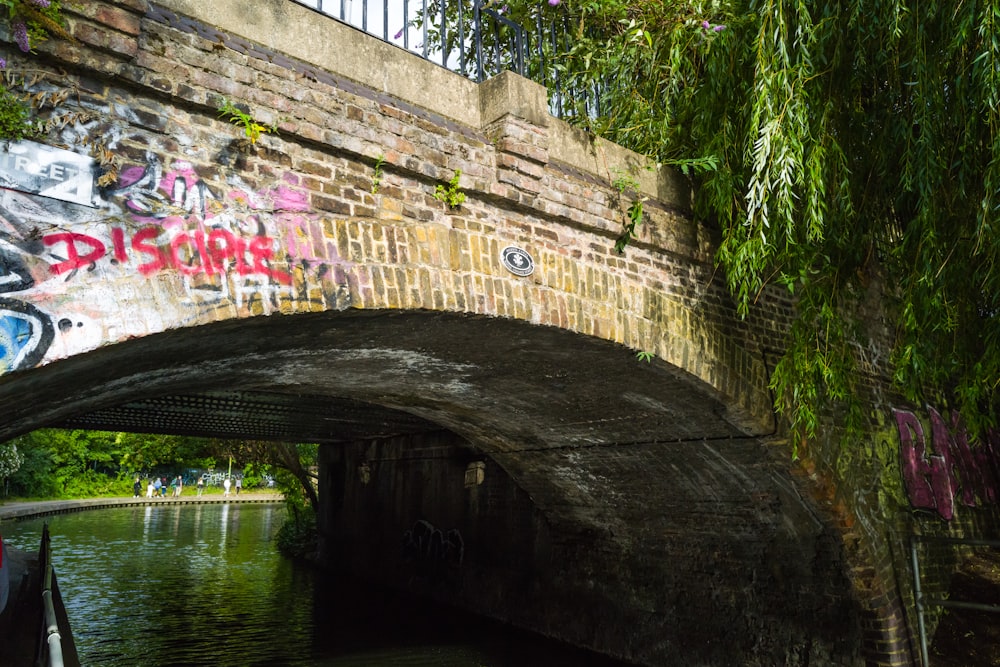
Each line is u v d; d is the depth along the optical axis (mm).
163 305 4180
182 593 15617
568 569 11875
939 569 9039
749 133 6418
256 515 39062
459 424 11102
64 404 5988
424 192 5512
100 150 4109
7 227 3740
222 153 4590
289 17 5043
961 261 6734
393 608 14281
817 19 6895
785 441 7809
